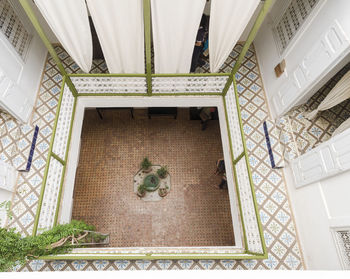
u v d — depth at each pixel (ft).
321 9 10.26
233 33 10.80
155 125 20.33
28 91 14.06
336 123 13.71
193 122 20.62
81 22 10.36
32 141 13.41
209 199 17.65
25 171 12.97
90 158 18.78
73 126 14.48
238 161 13.05
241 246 12.57
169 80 13.96
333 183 9.98
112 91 14.74
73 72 15.69
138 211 17.10
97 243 13.84
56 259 10.27
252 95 15.43
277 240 12.03
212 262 11.32
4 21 12.28
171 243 16.21
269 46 15.03
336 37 9.42
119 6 9.57
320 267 10.73
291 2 12.63
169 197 17.62
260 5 14.16
